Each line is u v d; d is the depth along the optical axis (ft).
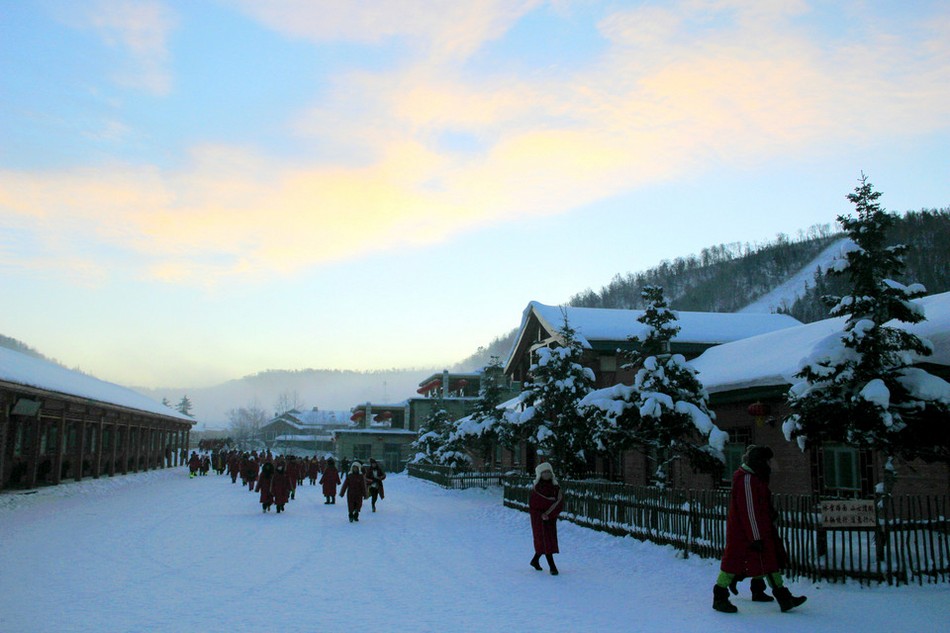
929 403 35.63
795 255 542.98
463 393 258.78
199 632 24.84
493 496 111.34
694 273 621.31
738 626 25.73
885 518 31.99
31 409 89.10
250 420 513.45
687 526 42.24
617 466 91.45
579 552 46.19
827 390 37.58
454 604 29.96
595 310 106.52
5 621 26.20
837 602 28.94
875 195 38.65
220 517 69.51
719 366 76.18
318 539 53.06
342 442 247.50
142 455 165.37
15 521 61.36
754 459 28.84
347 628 25.61
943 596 29.55
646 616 27.58
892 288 37.32
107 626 25.54
